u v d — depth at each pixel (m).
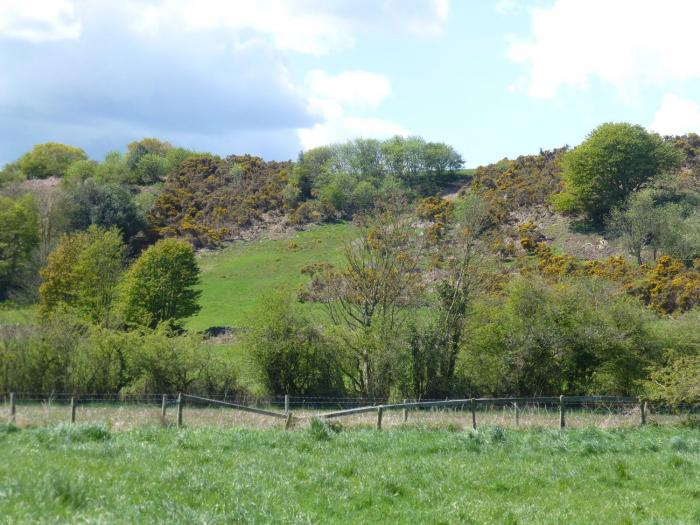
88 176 134.12
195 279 65.75
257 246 100.75
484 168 117.69
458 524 11.14
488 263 37.91
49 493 10.10
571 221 89.62
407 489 13.22
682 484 14.58
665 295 59.81
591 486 14.38
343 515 11.18
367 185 111.69
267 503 11.16
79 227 94.31
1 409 26.30
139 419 23.06
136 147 150.62
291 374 35.94
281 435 18.47
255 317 36.19
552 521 11.60
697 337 35.16
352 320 39.03
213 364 34.28
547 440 19.41
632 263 74.38
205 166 132.38
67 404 31.38
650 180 89.25
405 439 19.23
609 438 20.41
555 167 106.44
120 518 9.51
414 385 36.47
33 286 68.62
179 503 10.60
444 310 36.66
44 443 15.52
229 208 113.44
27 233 80.50
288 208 113.88
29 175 147.38
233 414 25.94
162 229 103.69
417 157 123.88
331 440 18.53
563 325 35.94
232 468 13.81
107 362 33.66
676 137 111.62
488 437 19.25
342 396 35.88
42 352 33.09
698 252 71.31
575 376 36.56
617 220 79.38
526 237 83.31
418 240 39.78
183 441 16.70
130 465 13.26
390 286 37.09
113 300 60.16
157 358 33.06
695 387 25.09
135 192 126.88
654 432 22.88
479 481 14.22
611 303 36.12
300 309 37.16
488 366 36.12
